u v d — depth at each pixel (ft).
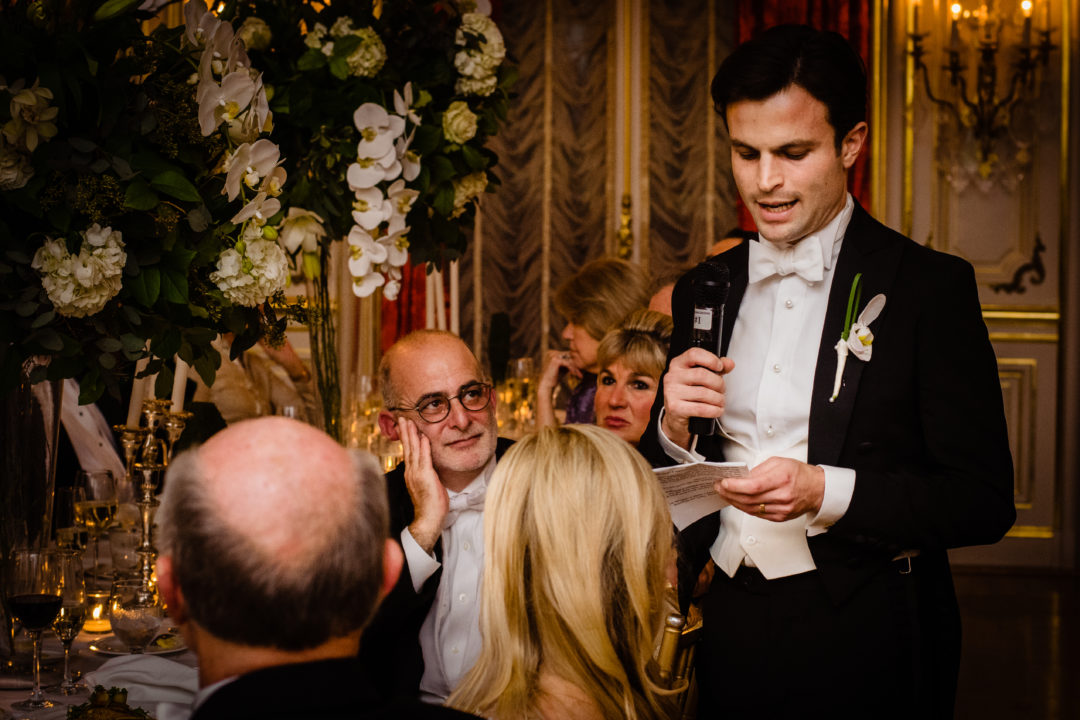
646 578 4.26
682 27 23.00
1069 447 22.63
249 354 12.64
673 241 23.08
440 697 6.55
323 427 8.67
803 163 5.41
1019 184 22.68
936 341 5.45
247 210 6.24
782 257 5.77
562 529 4.17
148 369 6.29
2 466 6.38
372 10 7.82
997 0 22.56
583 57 23.16
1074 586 21.13
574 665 4.11
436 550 6.73
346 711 2.99
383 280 7.88
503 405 13.33
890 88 22.77
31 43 5.53
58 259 5.46
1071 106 22.53
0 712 5.60
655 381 9.12
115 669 5.94
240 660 3.02
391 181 7.78
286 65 7.63
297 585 2.93
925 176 22.81
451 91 8.14
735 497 5.24
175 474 3.10
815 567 5.54
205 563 2.94
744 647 5.71
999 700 14.16
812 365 5.71
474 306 23.15
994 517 5.30
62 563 6.15
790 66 5.27
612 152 23.11
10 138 5.35
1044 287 22.68
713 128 22.94
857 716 5.45
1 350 5.64
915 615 5.47
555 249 23.16
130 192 5.61
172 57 6.15
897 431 5.52
